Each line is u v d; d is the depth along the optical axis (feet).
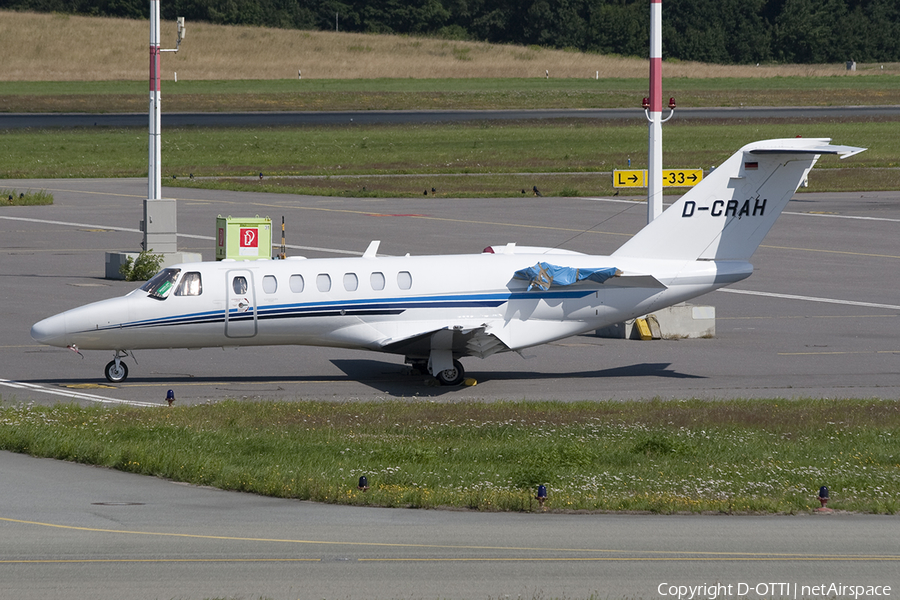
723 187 354.54
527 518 196.03
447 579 157.69
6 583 153.69
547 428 274.36
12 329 413.39
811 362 382.01
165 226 532.32
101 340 331.98
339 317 340.18
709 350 404.98
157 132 533.14
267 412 288.71
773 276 563.48
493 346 341.41
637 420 286.25
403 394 331.36
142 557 166.81
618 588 154.92
